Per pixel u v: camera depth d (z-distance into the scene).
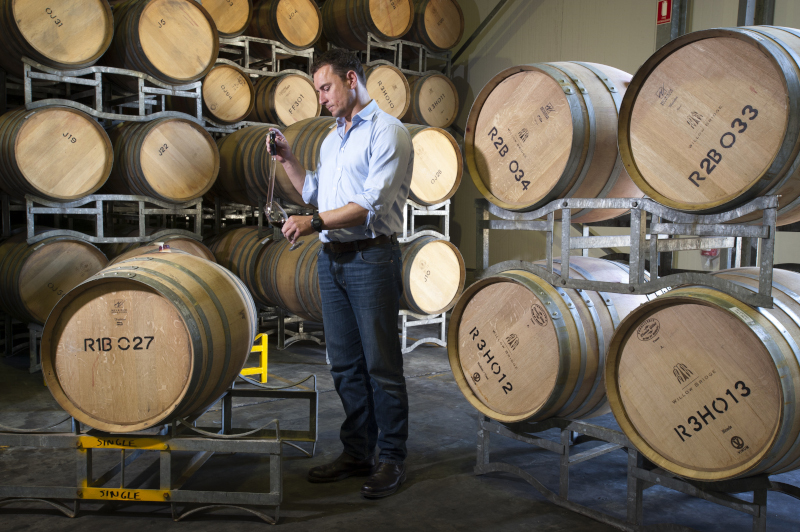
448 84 8.67
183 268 2.99
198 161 6.25
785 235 5.65
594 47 7.32
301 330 6.71
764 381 2.28
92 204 6.87
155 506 3.01
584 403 3.02
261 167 6.17
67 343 2.82
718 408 2.41
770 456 2.24
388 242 3.10
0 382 5.21
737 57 2.30
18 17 5.14
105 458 3.55
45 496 2.90
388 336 3.13
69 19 5.40
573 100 2.81
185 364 2.75
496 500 3.10
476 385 3.30
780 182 2.21
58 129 5.40
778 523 2.89
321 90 3.00
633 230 2.69
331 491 3.18
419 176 6.01
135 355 2.79
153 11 5.89
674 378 2.55
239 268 6.55
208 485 3.21
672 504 3.09
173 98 7.07
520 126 3.07
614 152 2.91
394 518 2.90
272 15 7.39
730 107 2.33
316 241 5.93
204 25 6.23
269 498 2.82
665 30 6.41
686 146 2.47
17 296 5.36
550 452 3.75
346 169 3.07
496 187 3.22
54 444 2.88
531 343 3.03
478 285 3.22
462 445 3.85
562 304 2.92
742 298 2.34
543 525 2.84
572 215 3.17
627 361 2.71
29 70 5.27
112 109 7.02
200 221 6.33
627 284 2.74
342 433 3.37
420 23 8.41
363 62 9.34
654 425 2.62
